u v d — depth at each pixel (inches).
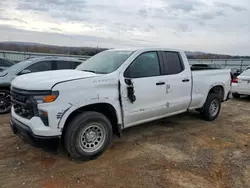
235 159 141.6
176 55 188.5
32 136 120.6
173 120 227.1
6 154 141.0
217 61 796.6
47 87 118.6
